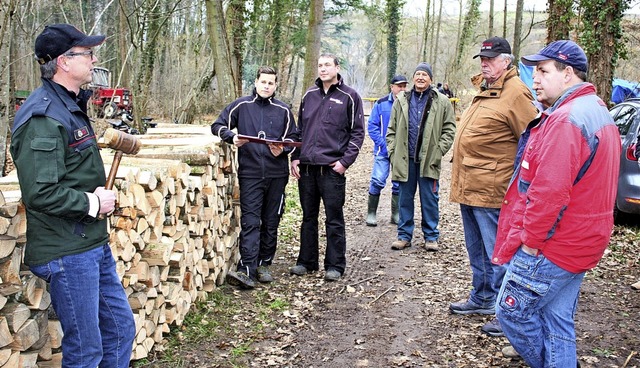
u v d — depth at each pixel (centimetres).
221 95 1171
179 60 1661
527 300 312
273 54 2553
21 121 251
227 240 560
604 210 300
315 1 1238
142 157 467
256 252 532
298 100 3594
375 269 604
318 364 394
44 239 260
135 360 376
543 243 302
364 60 4828
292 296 519
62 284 264
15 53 1028
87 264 269
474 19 3459
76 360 274
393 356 406
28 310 267
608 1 978
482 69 449
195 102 1354
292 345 422
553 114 304
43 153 248
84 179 268
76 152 264
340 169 538
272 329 448
